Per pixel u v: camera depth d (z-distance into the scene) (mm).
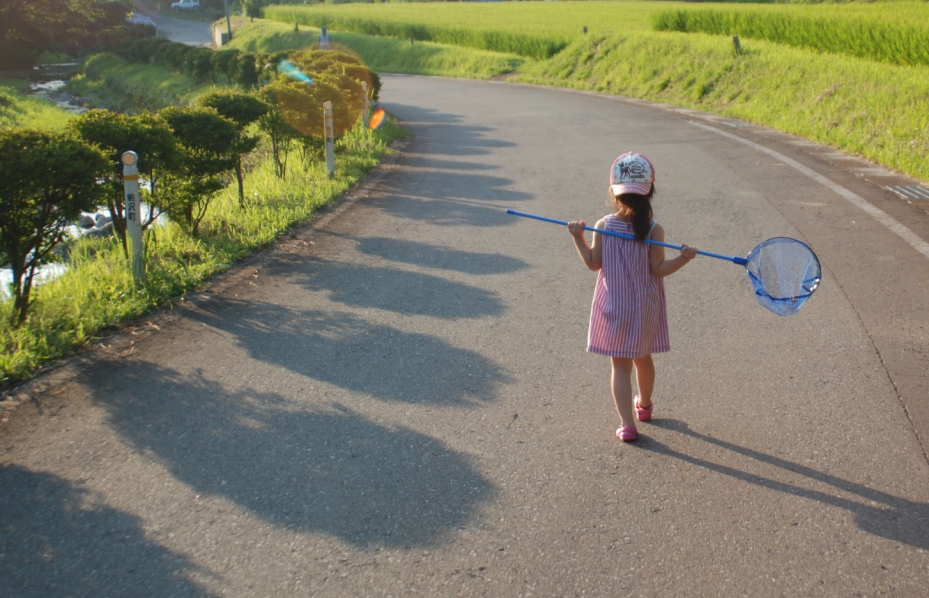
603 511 3301
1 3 41750
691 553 3021
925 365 4613
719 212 8500
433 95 25000
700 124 15898
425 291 6184
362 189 10398
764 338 5086
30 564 2988
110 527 3217
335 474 3602
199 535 3162
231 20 69688
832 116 14078
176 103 30328
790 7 27922
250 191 9977
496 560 2996
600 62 26969
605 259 3752
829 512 3266
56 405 4277
